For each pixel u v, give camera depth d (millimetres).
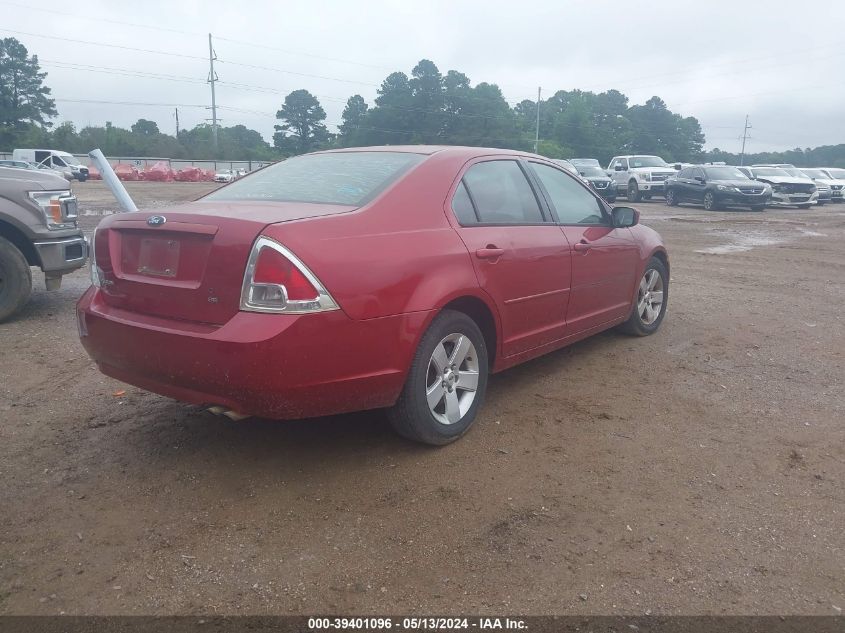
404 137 79312
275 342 3152
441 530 3189
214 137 82562
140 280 3592
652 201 30281
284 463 3820
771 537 3166
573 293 5039
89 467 3771
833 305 8047
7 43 91938
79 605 2680
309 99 93812
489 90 80688
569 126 95375
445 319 3881
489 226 4305
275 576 2855
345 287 3340
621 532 3193
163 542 3086
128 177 51375
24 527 3197
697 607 2697
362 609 2668
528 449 4027
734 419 4496
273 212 3521
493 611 2660
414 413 3783
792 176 27844
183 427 4293
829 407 4719
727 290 8977
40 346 6023
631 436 4219
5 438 4125
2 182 6715
